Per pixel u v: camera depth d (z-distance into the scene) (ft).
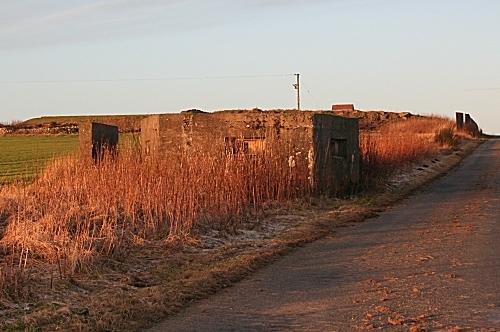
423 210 62.95
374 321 26.68
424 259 39.01
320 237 48.37
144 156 60.39
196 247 42.39
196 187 51.72
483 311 27.78
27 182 66.13
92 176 52.65
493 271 35.42
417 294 30.86
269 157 65.51
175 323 27.30
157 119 72.02
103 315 27.45
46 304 28.76
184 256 39.40
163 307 29.09
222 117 70.74
